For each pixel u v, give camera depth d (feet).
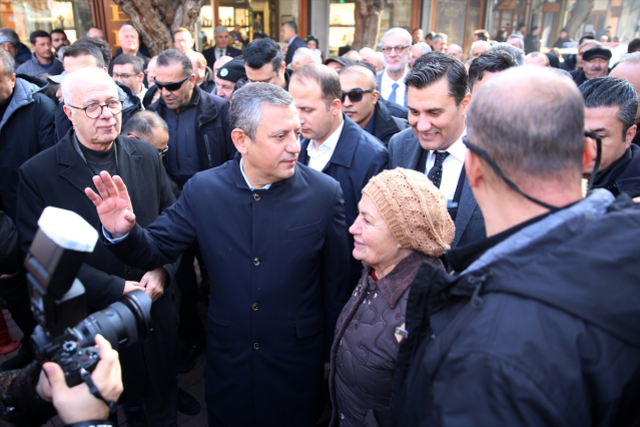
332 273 6.18
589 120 5.63
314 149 7.97
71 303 3.18
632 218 2.58
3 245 6.40
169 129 10.86
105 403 3.29
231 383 5.91
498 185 2.93
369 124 10.07
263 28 34.71
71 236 2.83
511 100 2.74
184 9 20.18
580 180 2.85
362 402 4.73
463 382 2.56
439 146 6.47
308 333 6.00
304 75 7.23
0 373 3.88
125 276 6.75
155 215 7.23
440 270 3.21
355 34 26.09
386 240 4.51
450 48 23.34
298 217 5.77
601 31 46.26
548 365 2.40
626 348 2.52
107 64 13.75
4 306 11.76
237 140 5.47
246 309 5.74
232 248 5.74
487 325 2.60
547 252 2.62
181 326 10.04
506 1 41.98
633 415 2.74
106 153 6.73
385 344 4.43
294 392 6.04
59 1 29.22
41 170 6.43
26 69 19.49
